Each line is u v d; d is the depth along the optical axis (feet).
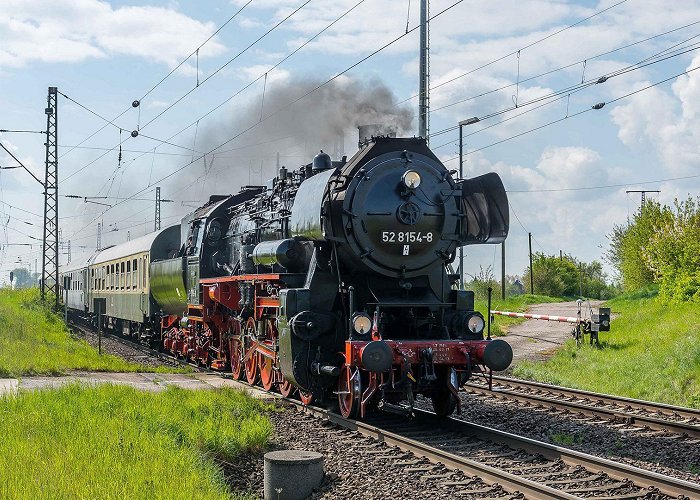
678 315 81.30
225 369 56.39
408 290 37.42
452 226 38.24
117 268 96.27
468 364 34.14
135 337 91.56
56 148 110.42
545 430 35.12
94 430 28.76
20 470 22.84
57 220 111.55
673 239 110.93
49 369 52.80
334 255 37.55
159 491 21.25
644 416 36.17
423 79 63.93
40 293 113.09
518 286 277.64
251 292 46.83
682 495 23.02
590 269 271.49
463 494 23.81
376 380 33.65
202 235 60.18
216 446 29.01
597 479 25.27
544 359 68.85
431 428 35.06
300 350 37.17
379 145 38.37
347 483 25.41
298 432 33.76
